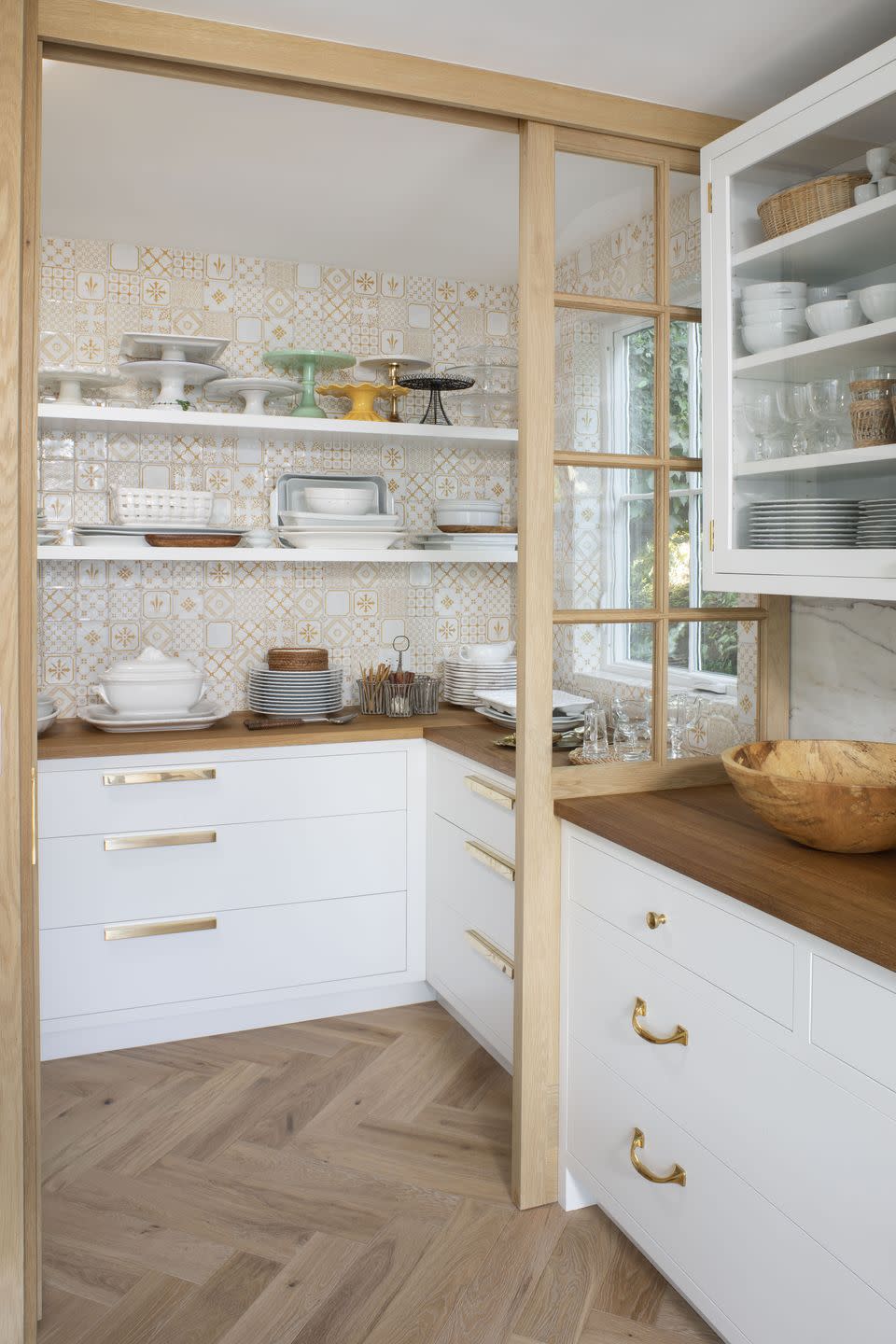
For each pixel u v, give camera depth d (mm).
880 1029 1339
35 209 1750
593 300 2156
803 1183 1485
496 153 2479
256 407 3197
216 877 2926
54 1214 2189
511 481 3785
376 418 3336
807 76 2057
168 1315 1896
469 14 1825
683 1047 1766
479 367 3418
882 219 1693
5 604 1621
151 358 3246
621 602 2221
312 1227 2150
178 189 2717
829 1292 1439
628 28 1864
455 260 3389
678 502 2266
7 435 1611
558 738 2176
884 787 1615
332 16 1825
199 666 3396
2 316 1600
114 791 2807
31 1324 1767
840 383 1792
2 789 1627
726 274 2055
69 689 3260
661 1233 1845
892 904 1466
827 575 1821
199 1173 2340
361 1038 3014
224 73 1894
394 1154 2422
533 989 2186
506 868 2547
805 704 2336
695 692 2314
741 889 1556
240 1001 2979
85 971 2814
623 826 1945
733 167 2016
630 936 1923
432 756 3096
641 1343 1824
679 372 2256
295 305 3422
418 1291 1960
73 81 2094
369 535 3211
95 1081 2756
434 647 3715
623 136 2162
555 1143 2240
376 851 3107
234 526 3387
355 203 2814
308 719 3213
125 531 3002
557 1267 2027
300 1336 1843
